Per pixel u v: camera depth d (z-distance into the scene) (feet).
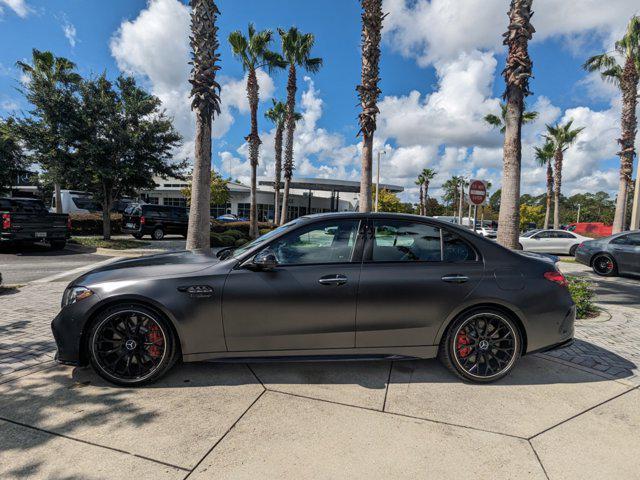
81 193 77.56
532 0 23.09
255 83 76.02
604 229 122.01
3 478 6.98
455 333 11.34
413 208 223.92
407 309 11.14
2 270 31.63
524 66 22.91
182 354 10.79
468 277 11.34
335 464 7.67
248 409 9.67
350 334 11.11
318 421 9.21
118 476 7.14
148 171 49.44
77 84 44.50
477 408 10.06
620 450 8.43
